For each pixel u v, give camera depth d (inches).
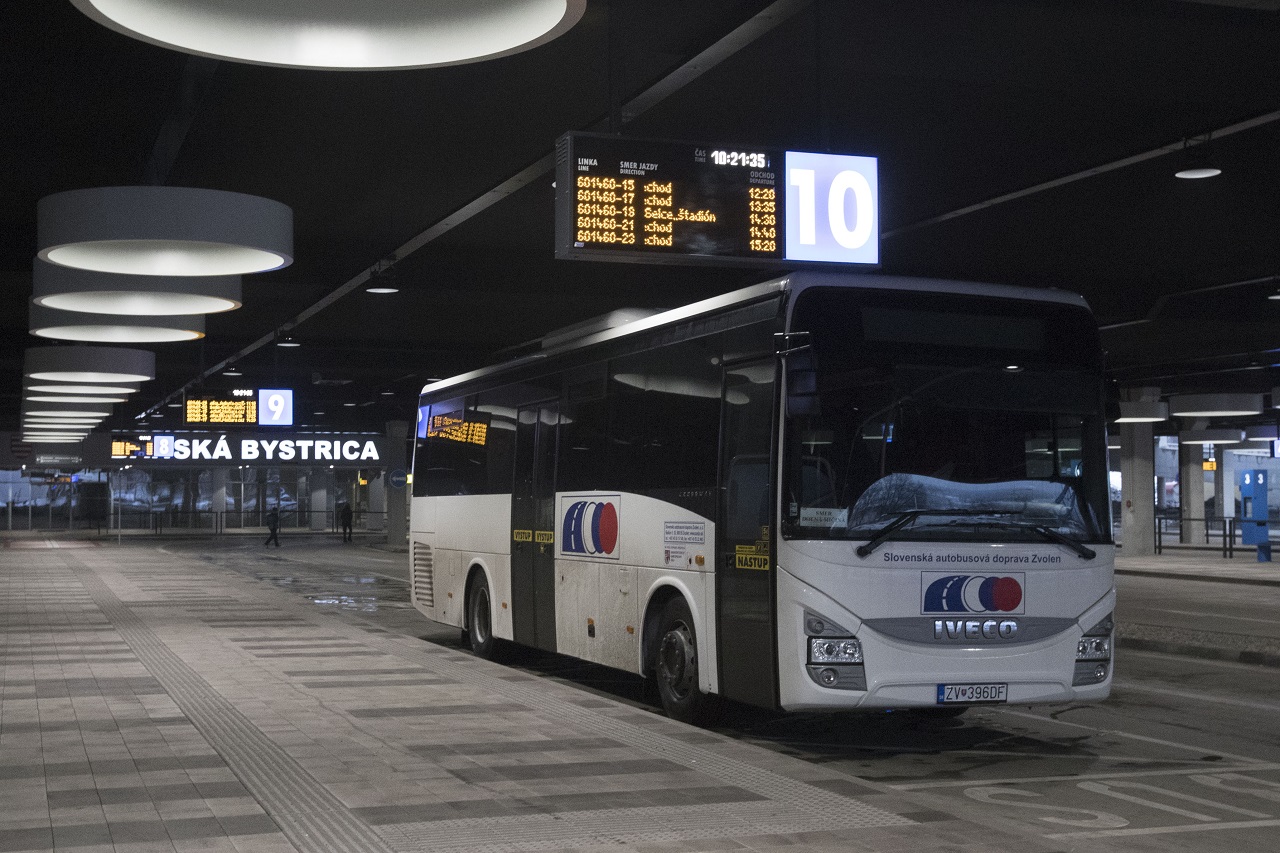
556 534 561.0
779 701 380.5
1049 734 436.8
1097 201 799.1
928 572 380.5
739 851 247.8
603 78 550.3
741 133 653.9
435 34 331.9
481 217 848.9
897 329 392.2
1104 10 467.5
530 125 624.1
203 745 359.9
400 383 1915.6
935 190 770.2
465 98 581.0
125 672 526.6
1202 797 335.9
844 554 375.2
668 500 457.7
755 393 402.3
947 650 379.9
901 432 386.3
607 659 506.0
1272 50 509.4
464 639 715.4
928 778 362.3
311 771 323.3
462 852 246.5
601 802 288.2
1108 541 399.2
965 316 398.0
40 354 1100.5
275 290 1063.0
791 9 456.8
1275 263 993.5
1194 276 1053.8
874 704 374.3
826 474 380.8
